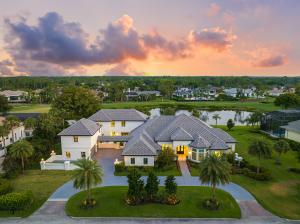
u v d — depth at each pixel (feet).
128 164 155.94
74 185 107.04
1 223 97.55
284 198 118.01
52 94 504.02
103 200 114.21
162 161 151.84
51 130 204.54
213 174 105.29
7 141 206.08
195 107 491.31
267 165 161.79
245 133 254.06
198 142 161.27
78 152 174.09
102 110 226.79
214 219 100.12
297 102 346.54
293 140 216.13
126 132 221.25
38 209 108.17
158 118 196.03
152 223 97.50
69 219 100.37
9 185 122.83
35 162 166.09
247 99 622.54
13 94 527.40
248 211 106.22
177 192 122.21
